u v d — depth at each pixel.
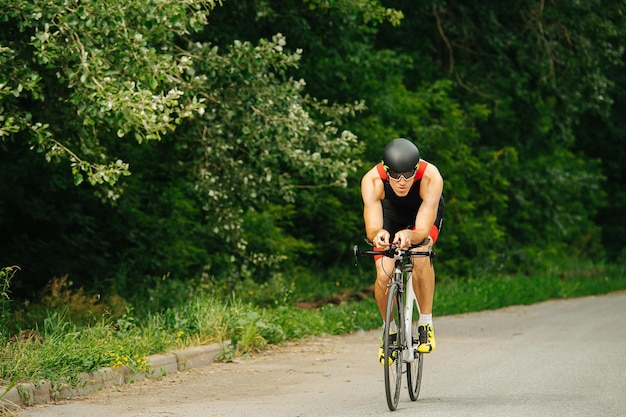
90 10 20.81
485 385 19.28
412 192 17.09
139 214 36.06
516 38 56.34
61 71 22.98
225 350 23.11
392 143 16.41
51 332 20.81
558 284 51.50
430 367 22.12
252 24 34.59
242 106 27.34
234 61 26.70
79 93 21.77
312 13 36.78
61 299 27.27
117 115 20.62
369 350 25.59
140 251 35.81
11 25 23.25
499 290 44.78
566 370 21.30
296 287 41.62
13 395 16.20
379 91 46.97
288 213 43.72
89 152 25.80
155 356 20.95
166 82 24.42
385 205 17.56
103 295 31.84
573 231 74.50
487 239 54.78
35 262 33.25
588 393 18.11
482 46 58.84
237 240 30.88
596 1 54.47
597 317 36.09
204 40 32.09
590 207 78.25
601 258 76.75
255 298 32.94
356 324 31.23
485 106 55.09
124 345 20.69
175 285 32.56
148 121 20.75
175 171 34.50
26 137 26.67
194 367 21.83
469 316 37.47
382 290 16.89
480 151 58.50
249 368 21.94
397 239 16.33
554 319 35.44
